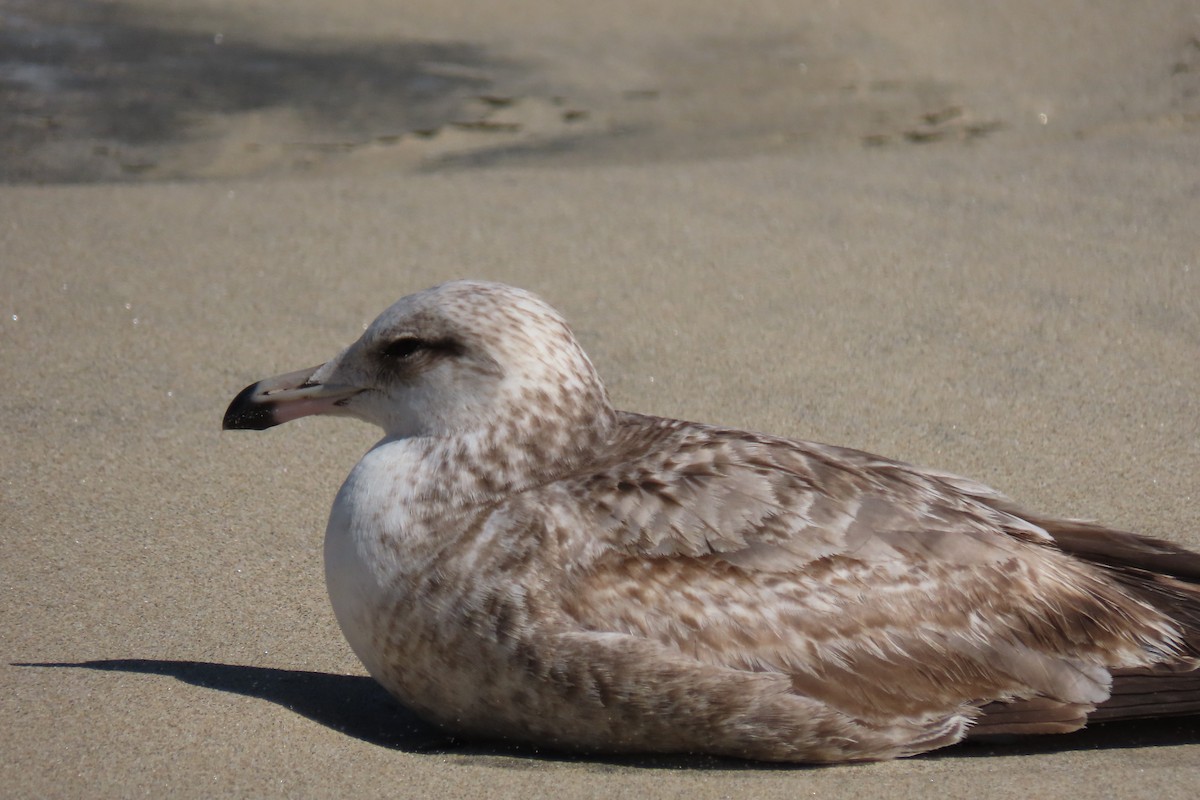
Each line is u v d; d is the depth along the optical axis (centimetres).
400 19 3184
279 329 1555
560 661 826
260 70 2795
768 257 1755
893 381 1440
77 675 918
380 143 2370
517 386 895
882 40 2959
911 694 844
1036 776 823
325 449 1326
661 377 1450
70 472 1250
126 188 2036
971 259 1739
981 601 859
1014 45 2866
